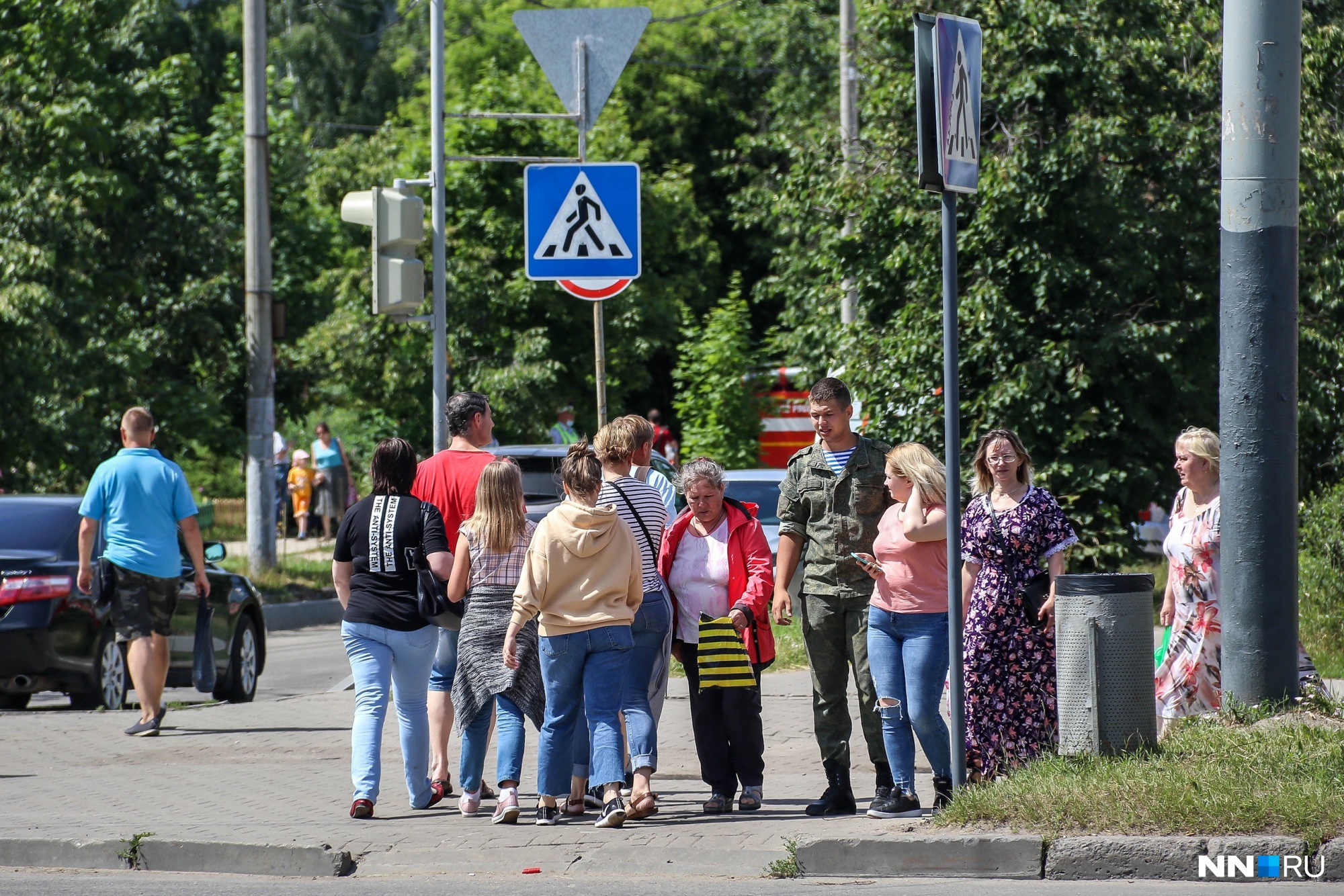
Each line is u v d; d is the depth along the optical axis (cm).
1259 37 3020
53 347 7831
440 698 3244
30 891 2438
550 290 12169
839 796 2952
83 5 8012
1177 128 6712
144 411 4206
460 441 3228
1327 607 5094
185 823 2930
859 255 7331
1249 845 2347
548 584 2898
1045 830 2464
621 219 4062
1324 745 2686
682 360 10038
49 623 4597
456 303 12000
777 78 16550
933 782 2883
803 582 2991
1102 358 6675
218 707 4694
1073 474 6812
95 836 2795
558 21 4322
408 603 3053
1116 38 6844
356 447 14988
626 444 3073
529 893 2384
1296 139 3039
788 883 2453
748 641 3031
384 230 4569
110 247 8856
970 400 6950
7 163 8031
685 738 3912
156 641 4103
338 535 3117
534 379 11844
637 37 4316
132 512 4094
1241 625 3016
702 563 3056
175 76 8656
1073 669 2750
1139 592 2759
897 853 2491
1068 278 6600
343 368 12056
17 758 3747
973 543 2950
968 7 7038
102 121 8094
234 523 14150
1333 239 7125
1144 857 2383
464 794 3050
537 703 2998
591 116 4347
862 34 7512
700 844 2670
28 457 7944
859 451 2950
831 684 2966
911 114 7325
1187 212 6788
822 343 7738
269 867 2658
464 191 12112
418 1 13162
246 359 8875
